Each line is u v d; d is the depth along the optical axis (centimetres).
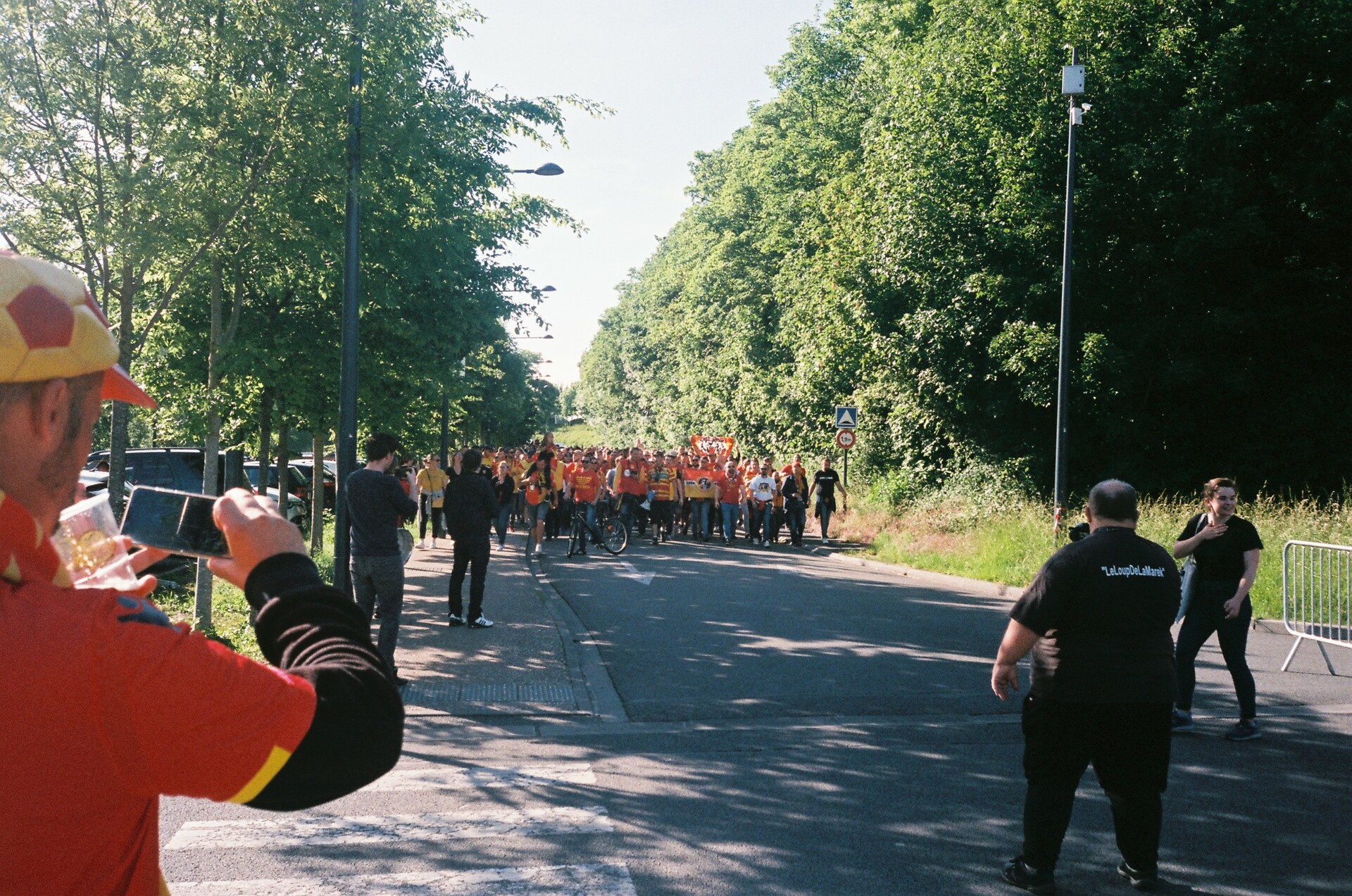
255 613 114
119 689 95
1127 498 473
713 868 488
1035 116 2344
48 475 104
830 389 3359
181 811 567
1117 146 2300
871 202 2761
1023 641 463
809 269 3291
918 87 2545
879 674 947
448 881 470
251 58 956
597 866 489
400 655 979
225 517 118
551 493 2309
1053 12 2411
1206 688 912
